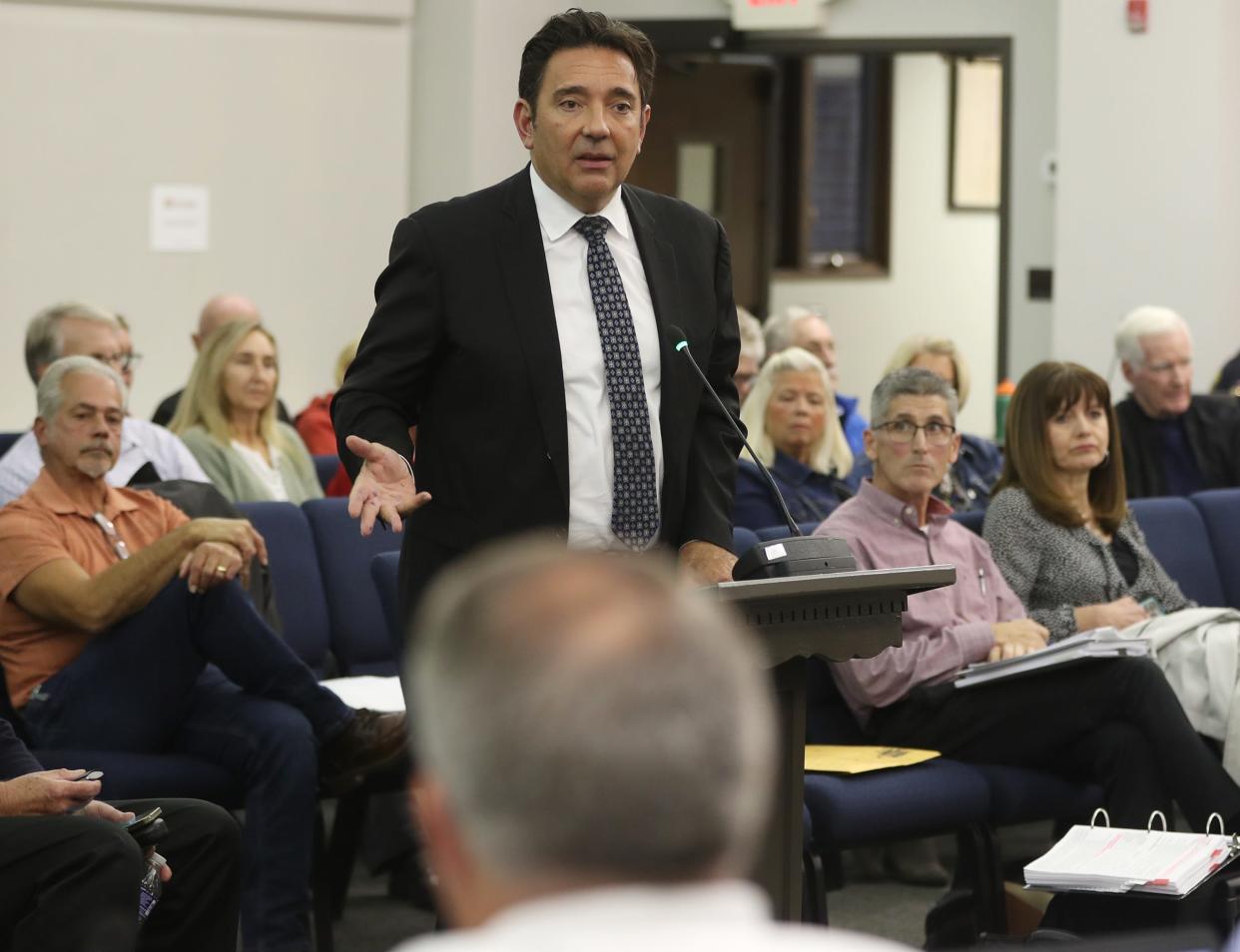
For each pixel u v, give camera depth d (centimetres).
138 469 1266
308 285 2056
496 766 215
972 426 3027
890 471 1088
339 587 1174
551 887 218
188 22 1997
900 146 2981
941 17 2159
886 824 938
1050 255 2158
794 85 2916
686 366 752
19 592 977
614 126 732
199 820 805
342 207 2061
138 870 729
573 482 731
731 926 217
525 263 739
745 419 1402
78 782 768
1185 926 770
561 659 217
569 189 738
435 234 740
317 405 1672
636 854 215
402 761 976
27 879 720
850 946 228
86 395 1012
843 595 669
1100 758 990
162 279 2005
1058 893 800
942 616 1062
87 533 1018
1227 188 1980
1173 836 816
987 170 3002
